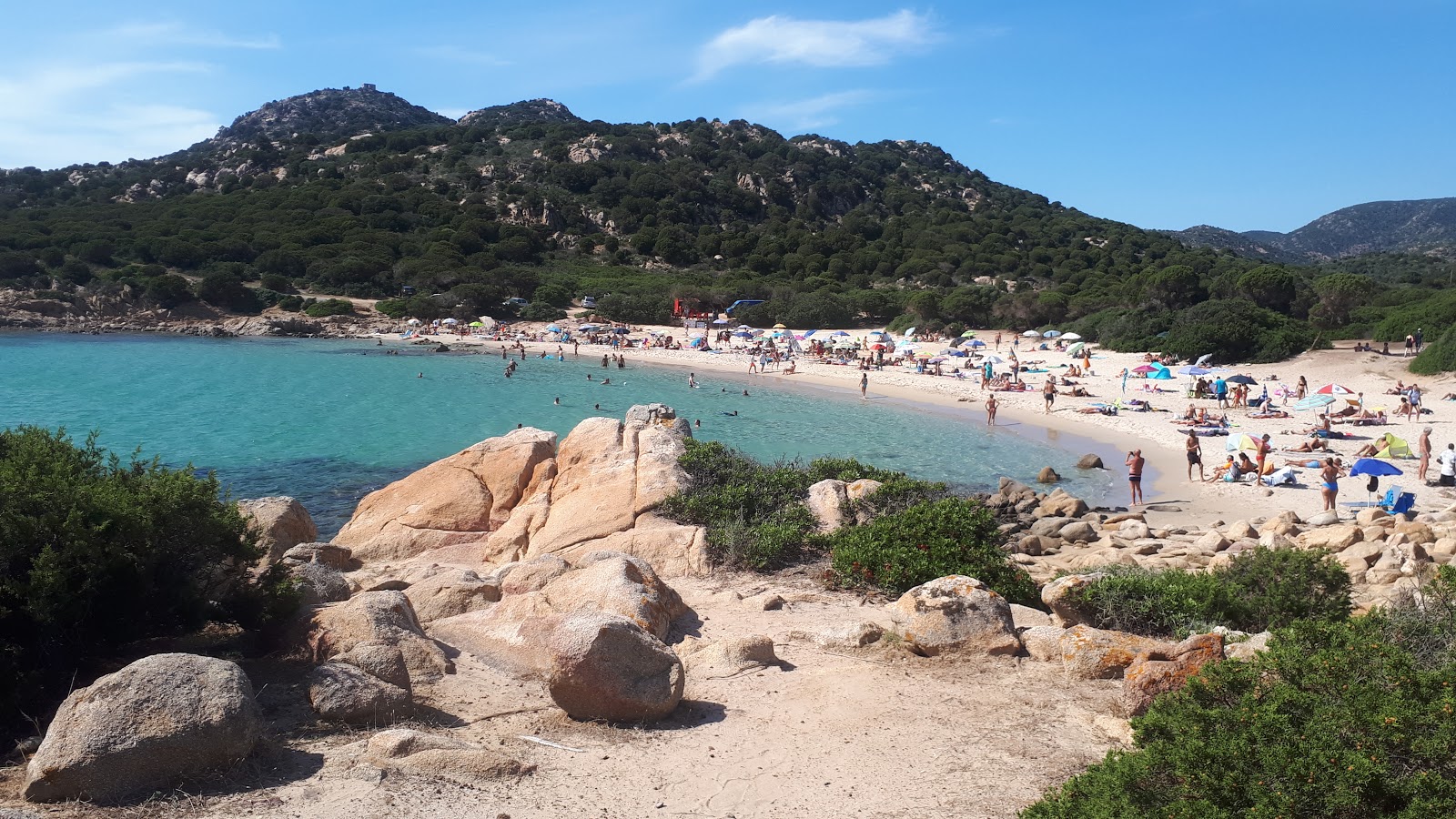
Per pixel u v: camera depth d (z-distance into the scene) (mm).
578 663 7828
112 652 8594
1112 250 122375
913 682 8820
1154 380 49406
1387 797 4855
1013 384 49344
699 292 94312
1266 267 77750
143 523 8406
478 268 102062
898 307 92188
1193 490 26500
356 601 9227
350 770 6547
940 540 13133
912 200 154750
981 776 6879
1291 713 5496
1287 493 25500
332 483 26641
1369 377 46094
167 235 105375
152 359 62781
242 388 48562
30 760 6328
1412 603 8188
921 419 40469
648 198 134750
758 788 6758
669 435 17891
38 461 9242
